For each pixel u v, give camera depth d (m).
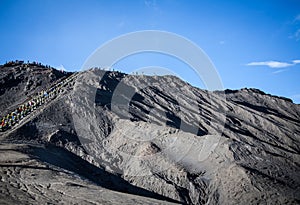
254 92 122.69
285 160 46.19
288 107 112.19
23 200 11.67
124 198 15.28
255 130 70.94
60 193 13.88
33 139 34.06
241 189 33.75
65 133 38.09
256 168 39.88
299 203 31.53
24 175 15.82
